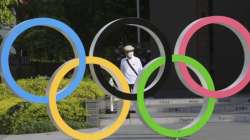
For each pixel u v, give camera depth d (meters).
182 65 18.12
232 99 31.23
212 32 37.78
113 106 27.41
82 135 17.83
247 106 28.58
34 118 22.70
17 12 47.38
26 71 50.66
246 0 37.25
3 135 22.03
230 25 18.28
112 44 55.25
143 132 22.16
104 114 27.03
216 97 18.38
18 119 22.41
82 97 25.64
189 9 38.69
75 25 56.62
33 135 21.77
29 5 49.22
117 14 56.91
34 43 52.47
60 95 17.64
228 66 37.53
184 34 18.06
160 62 18.02
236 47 37.44
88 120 23.61
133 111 26.42
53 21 17.45
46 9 50.69
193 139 20.20
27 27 17.19
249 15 37.19
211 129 22.66
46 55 55.91
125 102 18.22
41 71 55.44
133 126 24.06
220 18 18.23
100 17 56.53
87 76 35.00
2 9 26.81
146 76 17.97
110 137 20.88
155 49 39.94
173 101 31.67
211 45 37.81
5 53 17.00
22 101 22.55
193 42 37.84
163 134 18.12
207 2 38.22
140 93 17.92
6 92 25.73
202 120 18.52
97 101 23.81
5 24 28.75
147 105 30.56
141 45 47.53
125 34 55.88
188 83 18.14
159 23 39.38
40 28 52.00
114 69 18.02
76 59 17.67
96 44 17.80
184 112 28.20
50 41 52.91
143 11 57.00
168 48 18.03
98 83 17.81
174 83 38.66
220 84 37.62
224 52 37.59
